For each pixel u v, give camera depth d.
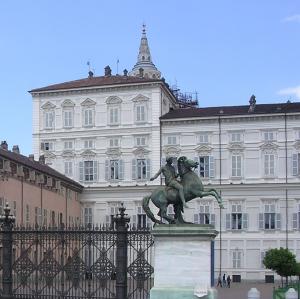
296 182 89.88
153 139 95.56
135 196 95.50
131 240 33.59
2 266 35.03
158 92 96.00
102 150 97.88
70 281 41.50
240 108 96.31
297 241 89.25
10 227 35.12
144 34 166.62
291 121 91.00
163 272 29.64
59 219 87.25
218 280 82.12
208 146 93.62
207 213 92.69
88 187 97.62
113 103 97.75
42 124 100.56
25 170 75.56
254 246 90.62
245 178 92.06
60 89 99.38
